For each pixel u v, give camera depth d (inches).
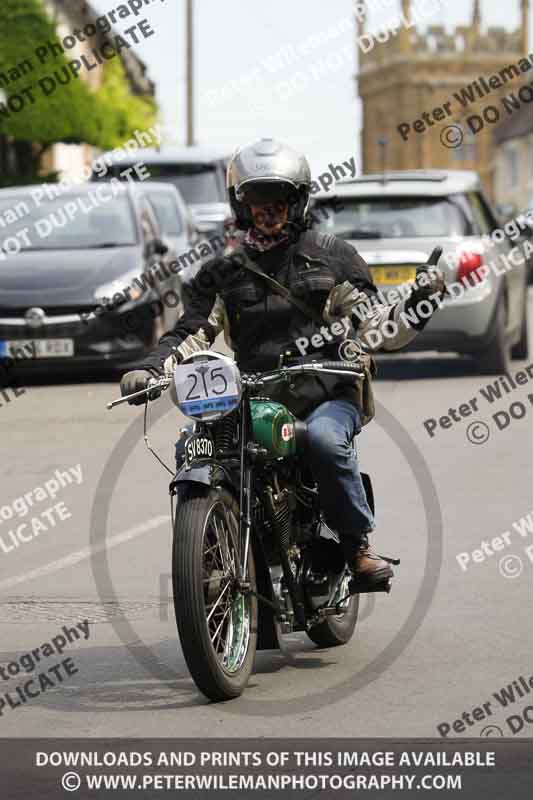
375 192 1334.9
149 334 1375.5
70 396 1314.0
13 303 1349.7
